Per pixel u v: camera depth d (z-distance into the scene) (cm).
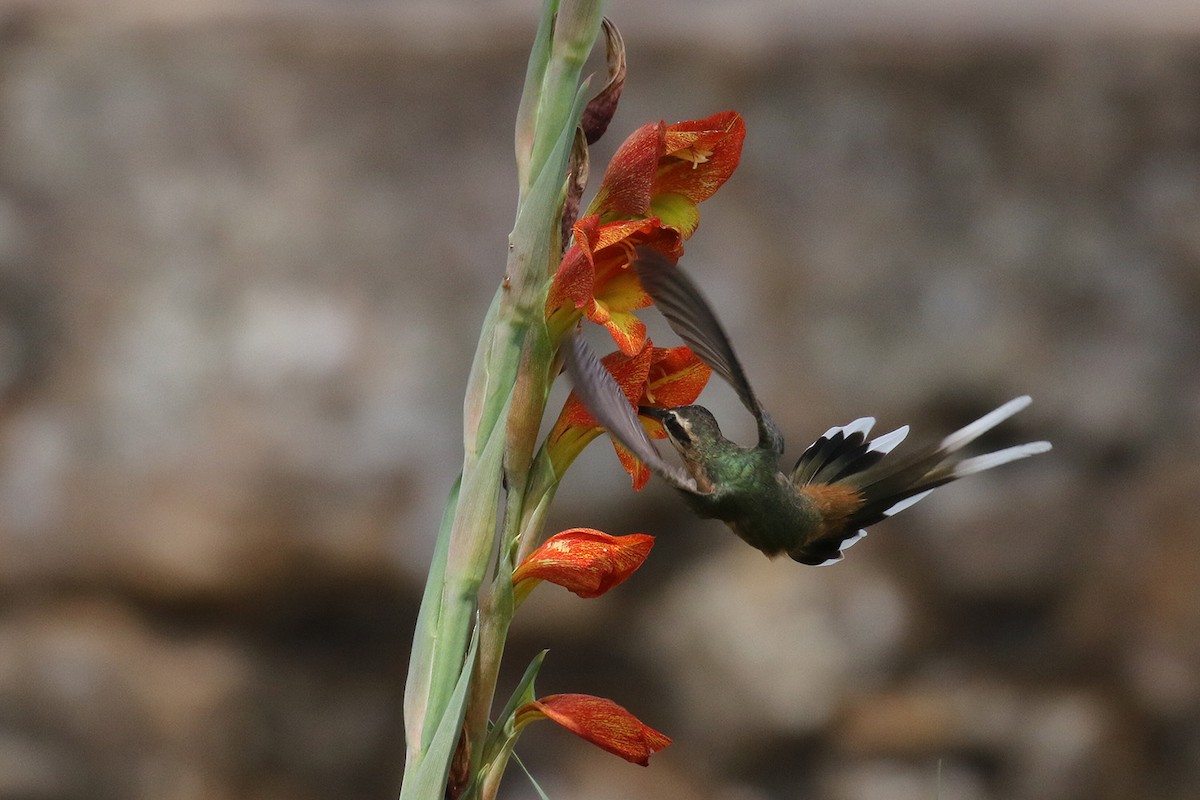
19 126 1365
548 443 381
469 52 1423
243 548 1291
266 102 1383
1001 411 458
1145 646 1370
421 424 1316
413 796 367
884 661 1370
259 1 1462
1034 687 1378
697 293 353
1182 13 1538
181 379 1312
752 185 1423
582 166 376
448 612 373
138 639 1308
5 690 1273
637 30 1467
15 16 1423
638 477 396
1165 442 1423
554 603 1343
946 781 1351
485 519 371
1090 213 1448
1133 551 1398
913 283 1413
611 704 376
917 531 1409
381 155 1377
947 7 1525
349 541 1302
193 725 1302
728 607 1360
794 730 1346
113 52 1390
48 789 1263
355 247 1348
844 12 1511
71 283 1339
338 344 1321
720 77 1443
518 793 1351
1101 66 1484
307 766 1328
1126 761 1353
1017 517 1402
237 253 1341
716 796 1352
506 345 370
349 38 1425
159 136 1370
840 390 1382
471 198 1373
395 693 1356
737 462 459
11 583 1292
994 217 1440
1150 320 1429
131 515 1290
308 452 1300
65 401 1319
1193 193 1450
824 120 1445
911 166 1445
